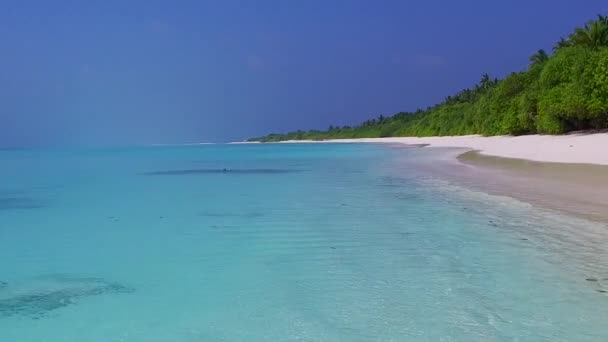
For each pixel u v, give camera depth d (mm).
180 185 19750
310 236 8805
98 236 9531
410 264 6773
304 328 4758
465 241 7996
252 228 9789
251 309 5301
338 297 5566
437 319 4852
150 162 40500
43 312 5363
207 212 12172
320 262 7035
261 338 4562
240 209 12414
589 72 39594
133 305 5523
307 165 30234
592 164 20062
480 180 16750
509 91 59750
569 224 8930
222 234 9328
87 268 7152
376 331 4629
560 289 5578
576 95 39844
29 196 16703
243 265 7039
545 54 66938
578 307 5047
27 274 6875
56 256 7910
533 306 5102
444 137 79188
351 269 6633
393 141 89312
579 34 53625
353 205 12320
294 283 6125
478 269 6422
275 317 5051
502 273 6211
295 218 10734
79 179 23953
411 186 16062
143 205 13914
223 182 20547
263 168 29062
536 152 28469
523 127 51562
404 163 27953
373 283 6012
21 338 4691
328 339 4496
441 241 8062
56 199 15750
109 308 5457
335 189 16031
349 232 9031
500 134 58594
